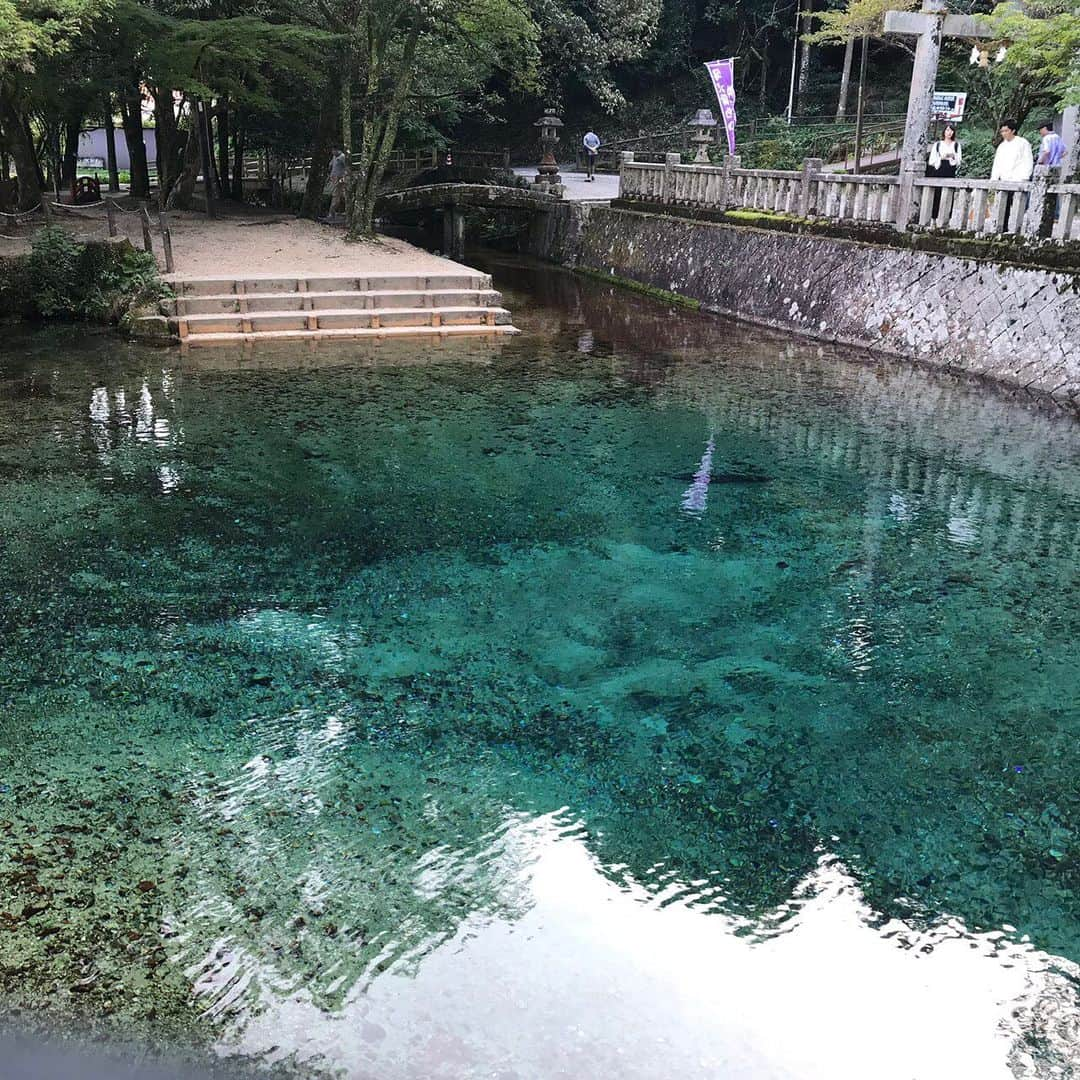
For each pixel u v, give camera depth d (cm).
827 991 332
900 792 442
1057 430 998
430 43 2103
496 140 4056
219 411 1046
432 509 784
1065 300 1102
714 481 863
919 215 1357
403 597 632
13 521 737
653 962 341
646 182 2139
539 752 467
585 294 1989
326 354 1347
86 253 1509
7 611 595
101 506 771
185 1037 302
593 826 414
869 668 555
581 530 751
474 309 1557
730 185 1816
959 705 517
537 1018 315
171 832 398
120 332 1444
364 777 441
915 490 842
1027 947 354
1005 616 620
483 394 1148
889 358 1335
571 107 4128
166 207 2381
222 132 2842
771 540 738
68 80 1884
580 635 587
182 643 563
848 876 388
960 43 1792
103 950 334
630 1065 299
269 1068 292
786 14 3806
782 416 1067
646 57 4006
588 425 1027
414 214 3331
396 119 1962
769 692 527
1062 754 473
